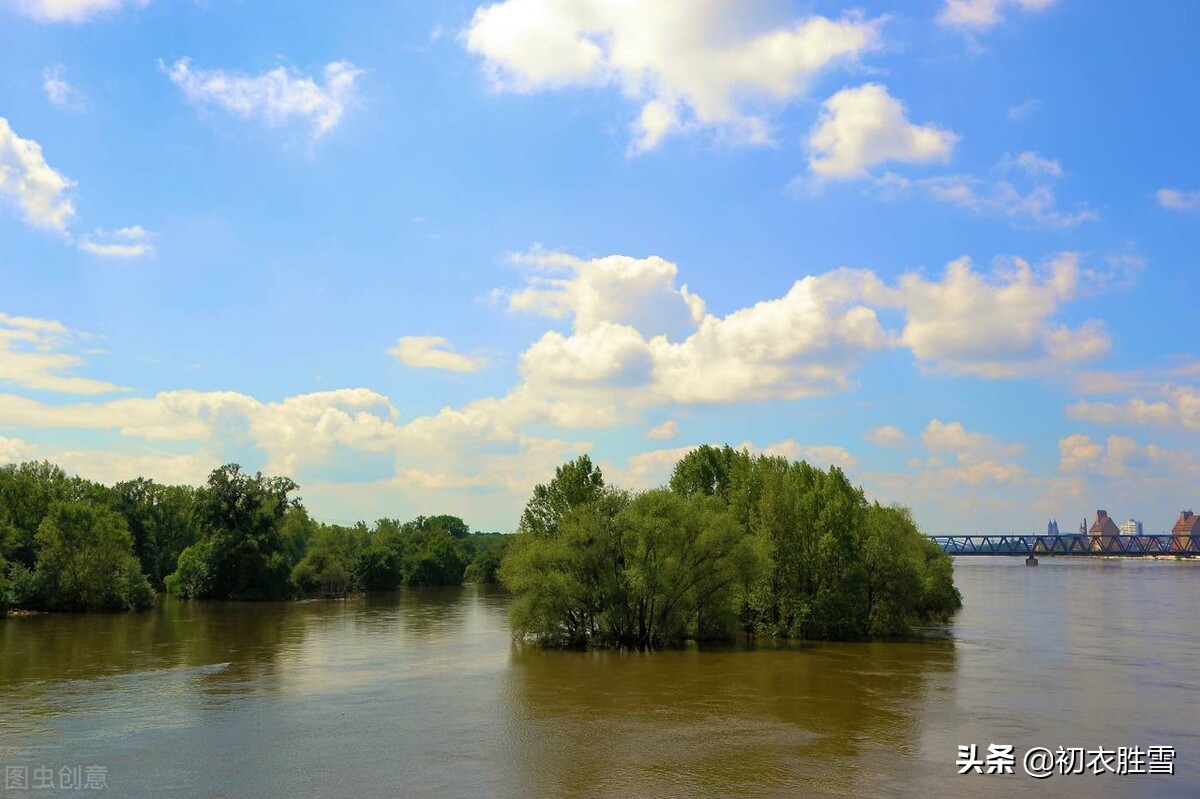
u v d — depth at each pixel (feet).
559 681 193.88
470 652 246.88
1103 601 460.55
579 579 260.42
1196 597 492.13
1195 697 172.96
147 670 210.59
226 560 475.31
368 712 159.74
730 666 216.74
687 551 261.65
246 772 120.78
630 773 120.47
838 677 198.90
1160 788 113.80
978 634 294.46
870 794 111.45
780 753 130.72
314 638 284.82
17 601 372.99
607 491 273.95
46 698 172.76
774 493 300.61
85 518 385.50
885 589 296.92
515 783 116.06
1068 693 177.68
